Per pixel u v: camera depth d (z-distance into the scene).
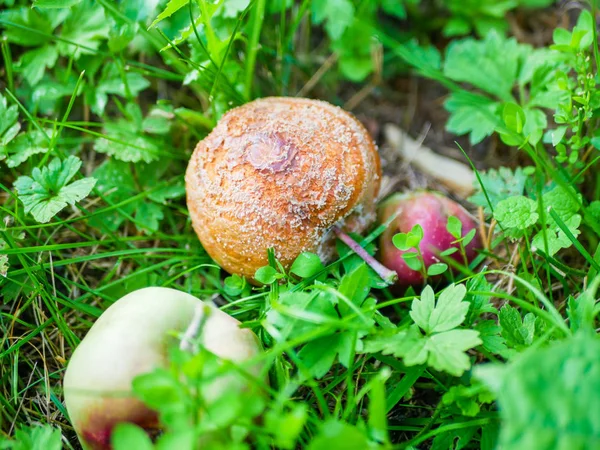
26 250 0.18
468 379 0.16
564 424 0.11
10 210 0.19
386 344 0.14
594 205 0.18
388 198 0.21
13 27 0.21
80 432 0.14
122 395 0.13
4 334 0.18
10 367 0.18
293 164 0.17
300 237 0.17
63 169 0.18
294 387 0.14
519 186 0.19
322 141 0.17
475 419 0.15
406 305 0.19
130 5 0.21
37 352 0.19
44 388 0.18
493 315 0.19
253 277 0.18
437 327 0.14
